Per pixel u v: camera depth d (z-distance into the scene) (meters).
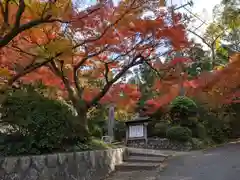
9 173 4.39
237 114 15.31
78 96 7.28
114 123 16.28
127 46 7.28
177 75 8.72
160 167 7.34
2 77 6.30
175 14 6.93
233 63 10.72
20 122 5.12
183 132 12.28
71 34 6.29
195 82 10.94
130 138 13.51
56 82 7.52
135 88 9.70
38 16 5.23
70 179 5.52
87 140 6.96
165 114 14.12
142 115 14.91
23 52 6.14
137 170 7.36
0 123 5.08
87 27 6.12
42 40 6.19
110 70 8.11
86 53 7.02
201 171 6.20
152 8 6.63
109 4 5.95
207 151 9.75
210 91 12.20
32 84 6.98
